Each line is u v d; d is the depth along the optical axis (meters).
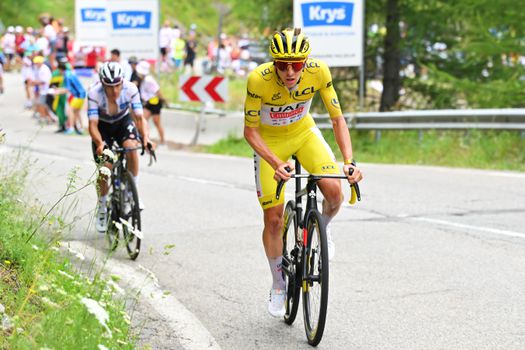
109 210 16.59
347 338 10.91
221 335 11.09
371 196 21.95
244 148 38.22
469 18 39.19
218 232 17.86
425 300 12.49
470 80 41.62
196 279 14.00
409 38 41.66
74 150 35.56
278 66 10.52
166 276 14.22
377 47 43.69
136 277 13.99
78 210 19.91
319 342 10.64
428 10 40.47
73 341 8.77
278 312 11.50
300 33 10.48
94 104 16.22
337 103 11.47
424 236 16.86
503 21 37.75
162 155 36.47
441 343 10.62
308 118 11.96
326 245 10.26
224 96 41.75
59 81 45.09
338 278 13.86
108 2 48.50
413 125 33.59
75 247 15.94
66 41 61.09
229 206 21.19
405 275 13.95
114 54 39.53
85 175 26.17
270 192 11.34
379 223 18.30
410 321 11.53
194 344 10.67
